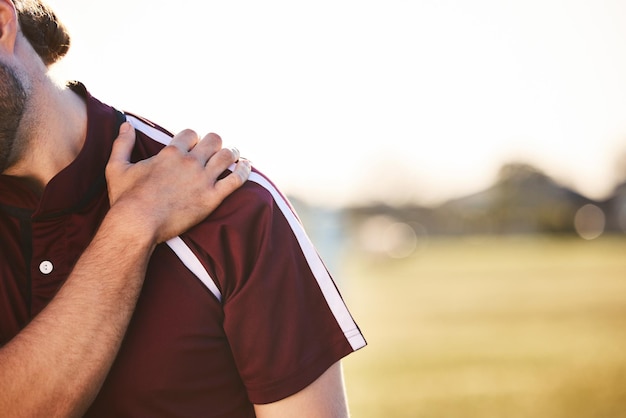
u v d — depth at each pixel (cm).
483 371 797
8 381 121
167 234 132
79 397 123
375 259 4503
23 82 126
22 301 134
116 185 135
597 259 3731
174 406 130
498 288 2138
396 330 1242
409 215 9125
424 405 620
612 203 7912
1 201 135
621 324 1207
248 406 138
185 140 143
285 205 144
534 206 8269
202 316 131
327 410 135
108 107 145
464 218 8744
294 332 133
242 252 133
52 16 136
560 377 736
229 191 136
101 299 125
